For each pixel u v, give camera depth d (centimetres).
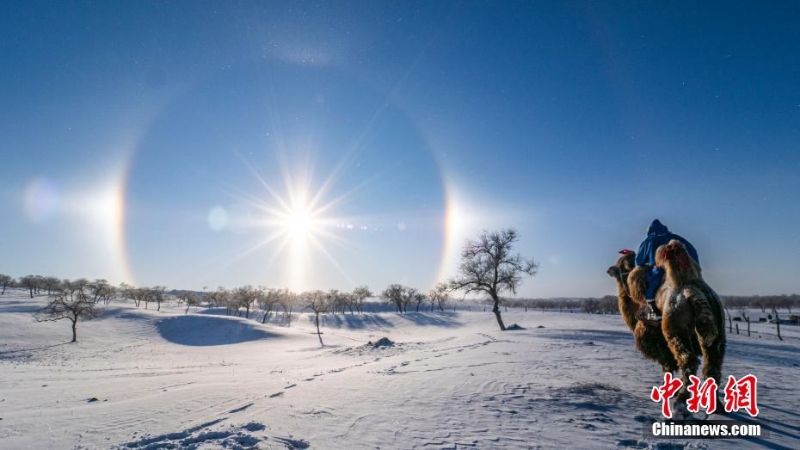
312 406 764
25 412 856
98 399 1079
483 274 4431
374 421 656
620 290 916
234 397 894
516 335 2998
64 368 3094
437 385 960
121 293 14438
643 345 787
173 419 709
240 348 5884
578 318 7150
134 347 5906
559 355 1591
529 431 599
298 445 543
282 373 1684
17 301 9725
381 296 14525
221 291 14300
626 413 698
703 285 662
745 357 1767
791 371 1235
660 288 729
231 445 536
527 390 883
